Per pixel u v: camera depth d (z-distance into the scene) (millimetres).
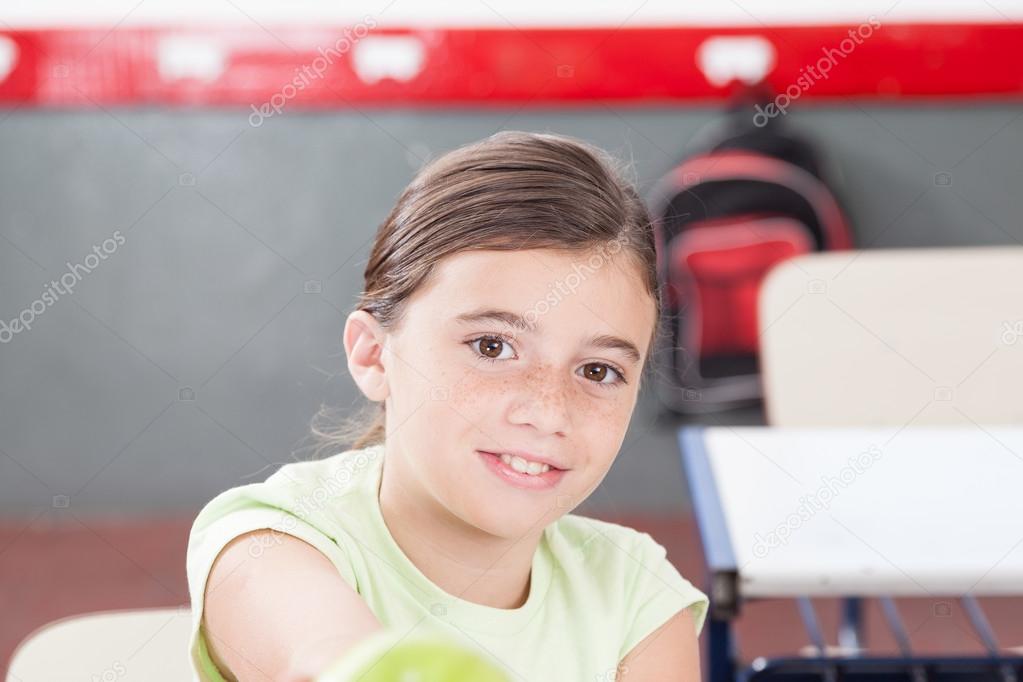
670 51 3719
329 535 1085
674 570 1308
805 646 3205
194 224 3811
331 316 3867
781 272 2578
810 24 3725
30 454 3914
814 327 2568
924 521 1821
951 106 3783
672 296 3779
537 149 1087
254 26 3703
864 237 3840
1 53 3670
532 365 1027
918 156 3807
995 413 2566
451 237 1032
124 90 3713
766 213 3756
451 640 547
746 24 3730
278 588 959
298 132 3770
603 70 3732
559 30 3721
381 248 1126
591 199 1058
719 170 3740
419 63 3730
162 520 3918
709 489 1929
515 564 1147
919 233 3850
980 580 1643
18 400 3887
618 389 1062
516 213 1028
